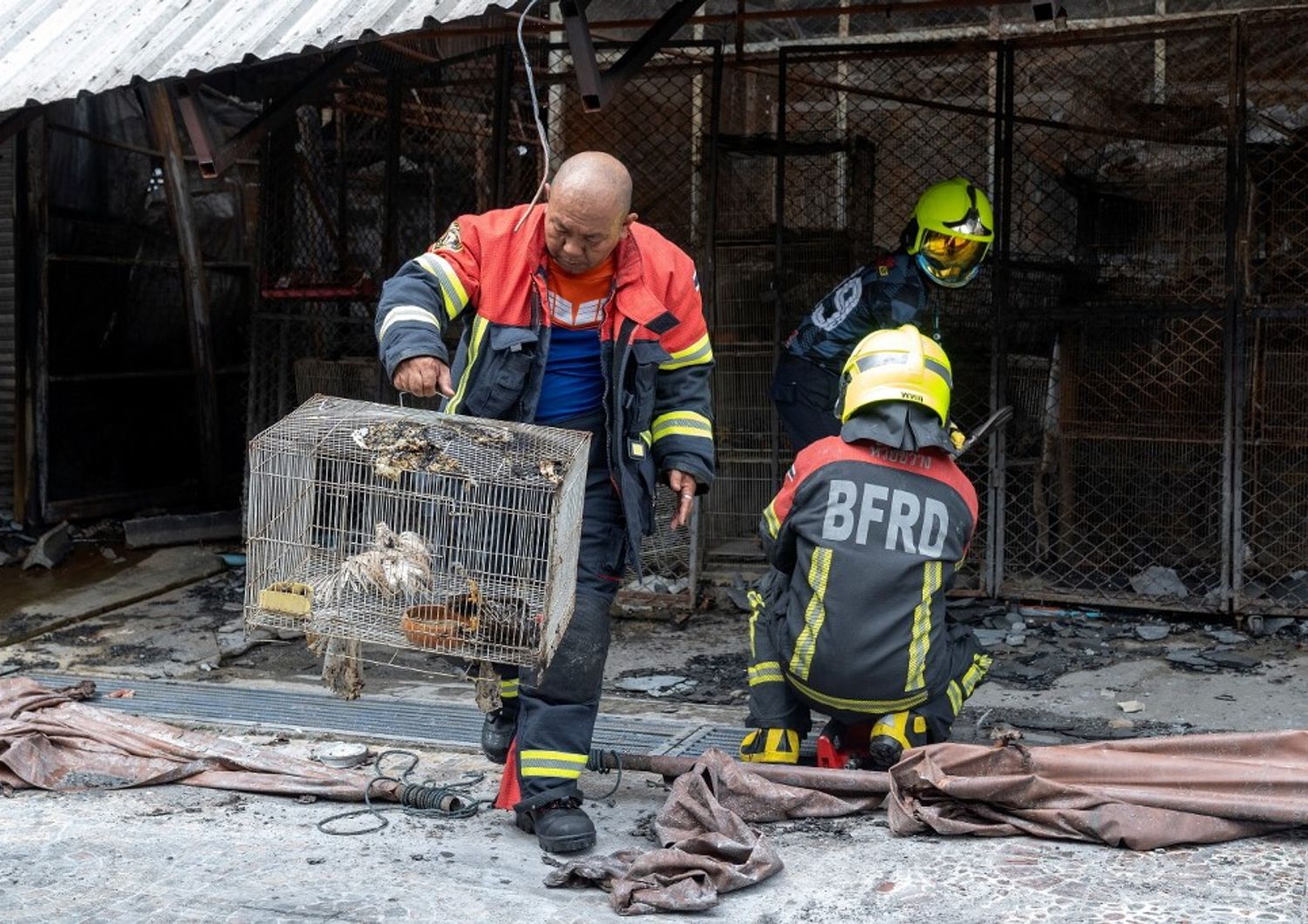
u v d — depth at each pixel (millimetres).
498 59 8672
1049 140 8883
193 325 11664
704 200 9359
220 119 11812
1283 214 8344
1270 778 4617
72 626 8336
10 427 10641
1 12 8039
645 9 9898
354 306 9984
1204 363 8461
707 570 9164
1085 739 6152
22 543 10219
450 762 5715
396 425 4363
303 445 4309
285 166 9719
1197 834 4520
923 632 5012
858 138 9148
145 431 11469
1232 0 9055
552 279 4617
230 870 4410
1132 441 8680
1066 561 8812
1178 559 8688
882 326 7418
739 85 9602
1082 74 8891
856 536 4996
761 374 9164
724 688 7152
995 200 8320
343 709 6570
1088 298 8695
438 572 4215
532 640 4113
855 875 4336
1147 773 4715
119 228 11109
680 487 4820
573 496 4336
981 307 8922
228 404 12164
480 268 4625
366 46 8539
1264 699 6703
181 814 5004
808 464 5184
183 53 6930
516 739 4801
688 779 4836
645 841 4766
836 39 9648
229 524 10602
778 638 5309
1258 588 8273
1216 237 8430
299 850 4609
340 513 4293
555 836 4543
